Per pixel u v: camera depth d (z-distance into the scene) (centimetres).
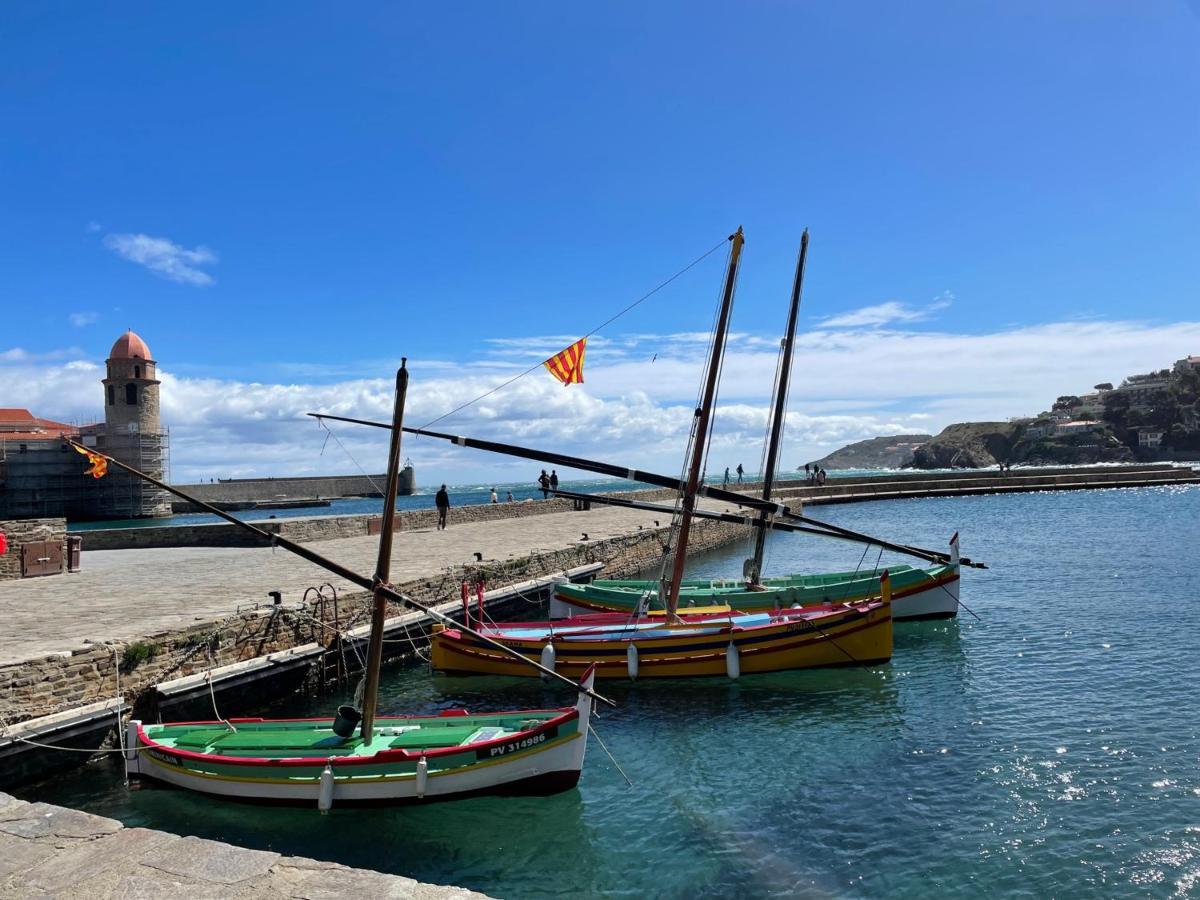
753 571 2409
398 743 1169
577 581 2867
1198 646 1859
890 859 973
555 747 1152
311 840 1045
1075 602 2467
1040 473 10000
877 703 1595
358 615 1981
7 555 2433
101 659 1352
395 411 1166
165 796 1173
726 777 1247
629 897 909
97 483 8150
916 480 8700
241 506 9769
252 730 1242
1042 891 889
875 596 2212
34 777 1218
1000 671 1769
